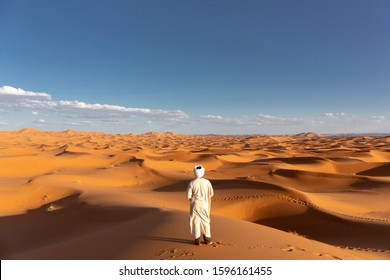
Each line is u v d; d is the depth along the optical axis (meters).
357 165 56.16
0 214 20.44
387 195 30.00
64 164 52.12
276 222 20.98
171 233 8.66
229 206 22.25
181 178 38.41
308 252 8.25
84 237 11.57
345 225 18.73
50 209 20.67
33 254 10.05
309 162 59.44
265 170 45.56
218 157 67.25
